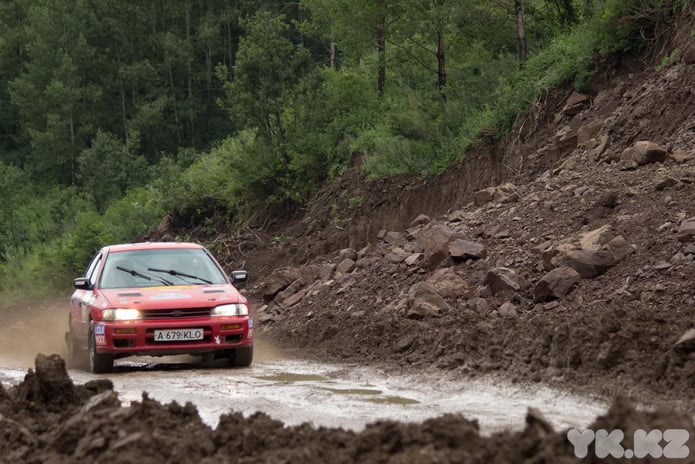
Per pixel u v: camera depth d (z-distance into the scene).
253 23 63.25
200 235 66.38
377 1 58.66
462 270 32.22
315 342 31.92
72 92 128.25
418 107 55.09
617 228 29.70
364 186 54.28
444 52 60.41
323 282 39.62
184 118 132.12
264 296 42.59
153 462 12.12
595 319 21.95
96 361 26.03
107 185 108.38
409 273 34.38
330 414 17.34
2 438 14.77
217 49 132.88
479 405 18.12
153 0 136.75
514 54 56.19
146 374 25.30
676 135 36.09
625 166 35.28
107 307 26.06
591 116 42.25
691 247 26.41
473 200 45.28
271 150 61.62
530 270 30.08
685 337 18.70
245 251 59.00
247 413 17.72
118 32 135.62
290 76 62.31
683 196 30.19
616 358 19.80
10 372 28.55
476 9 56.91
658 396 17.77
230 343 26.34
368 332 29.34
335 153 59.97
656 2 43.50
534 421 11.74
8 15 158.12
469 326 26.08
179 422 14.60
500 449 11.46
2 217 103.44
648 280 25.97
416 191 50.44
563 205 34.00
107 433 13.31
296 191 60.38
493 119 47.88
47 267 73.69
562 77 46.38
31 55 139.12
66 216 106.00
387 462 11.62
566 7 56.97
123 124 133.38
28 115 136.38
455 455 11.34
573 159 39.53
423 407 18.09
